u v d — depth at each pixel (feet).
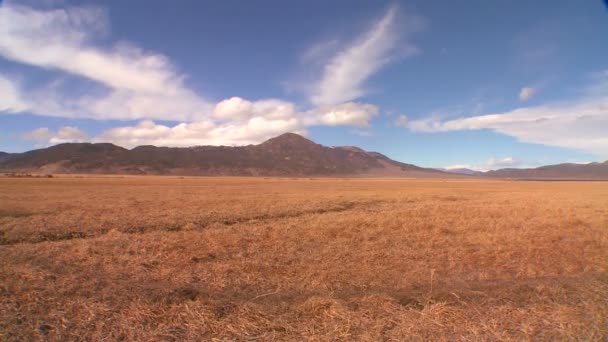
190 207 90.63
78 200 107.04
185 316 21.79
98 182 274.16
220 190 180.14
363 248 43.09
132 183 268.21
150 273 33.12
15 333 19.47
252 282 30.58
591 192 202.18
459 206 94.43
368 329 20.33
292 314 22.54
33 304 23.32
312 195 143.74
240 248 43.65
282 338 19.45
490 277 32.30
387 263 36.47
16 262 35.99
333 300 24.13
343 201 114.42
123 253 40.81
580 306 23.84
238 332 20.01
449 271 34.12
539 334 19.72
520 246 43.98
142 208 87.20
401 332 20.01
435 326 20.66
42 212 77.77
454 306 23.48
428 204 104.17
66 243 45.55
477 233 52.80
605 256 39.75
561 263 36.88
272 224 62.28
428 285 29.58
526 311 22.76
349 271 33.37
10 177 378.73
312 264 35.94
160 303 23.62
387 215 73.36
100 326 20.30
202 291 27.22
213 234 52.13
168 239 48.08
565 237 50.34
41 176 442.09
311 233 52.21
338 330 20.13
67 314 21.85
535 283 29.14
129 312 22.11
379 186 285.84
